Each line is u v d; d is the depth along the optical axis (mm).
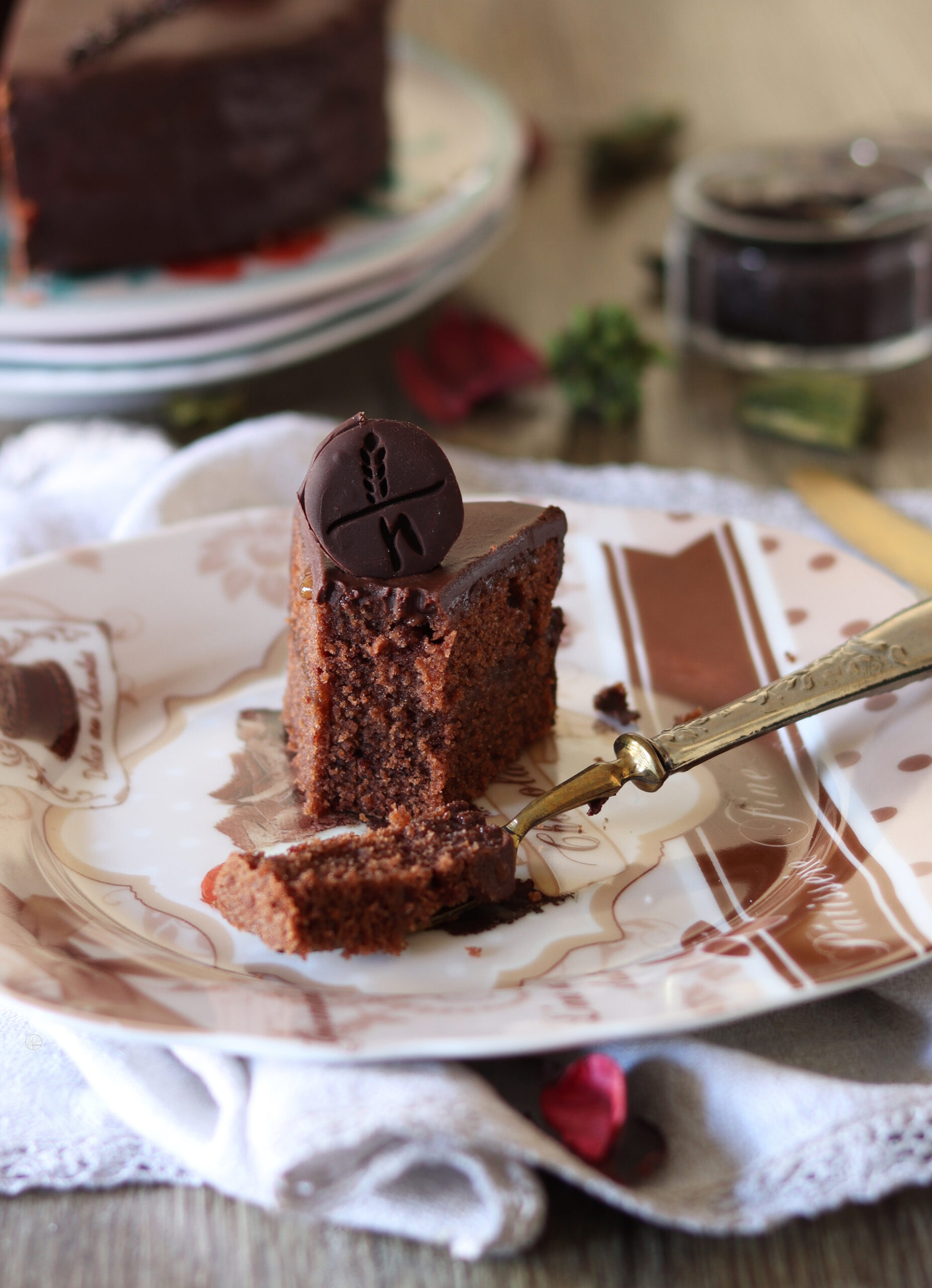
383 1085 411
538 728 528
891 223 705
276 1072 416
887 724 494
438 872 456
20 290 665
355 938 450
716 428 696
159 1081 429
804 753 503
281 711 535
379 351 737
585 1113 426
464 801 483
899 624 501
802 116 959
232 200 682
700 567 558
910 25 1089
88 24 701
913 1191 422
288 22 691
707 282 725
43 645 528
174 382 660
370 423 484
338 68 696
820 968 423
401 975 449
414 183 739
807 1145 413
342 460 481
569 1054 437
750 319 722
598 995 425
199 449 607
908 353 725
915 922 433
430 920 461
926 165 740
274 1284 411
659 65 1047
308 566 495
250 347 661
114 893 472
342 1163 408
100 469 640
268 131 680
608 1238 416
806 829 486
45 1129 427
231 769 515
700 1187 415
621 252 819
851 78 1013
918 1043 442
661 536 565
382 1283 410
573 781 484
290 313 664
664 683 540
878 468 666
